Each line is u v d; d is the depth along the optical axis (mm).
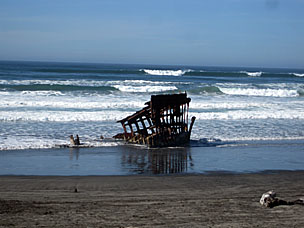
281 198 11086
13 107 33562
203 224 8047
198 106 37562
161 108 21766
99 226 7867
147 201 10523
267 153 20188
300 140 23984
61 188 12398
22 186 12594
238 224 8055
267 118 31953
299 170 16531
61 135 23359
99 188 12477
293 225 7988
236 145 22156
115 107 35844
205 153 20000
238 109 36500
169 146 21859
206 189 12547
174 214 8930
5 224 7922
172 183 13523
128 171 15766
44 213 8906
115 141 22594
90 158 18250
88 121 28500
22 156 18125
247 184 13547
